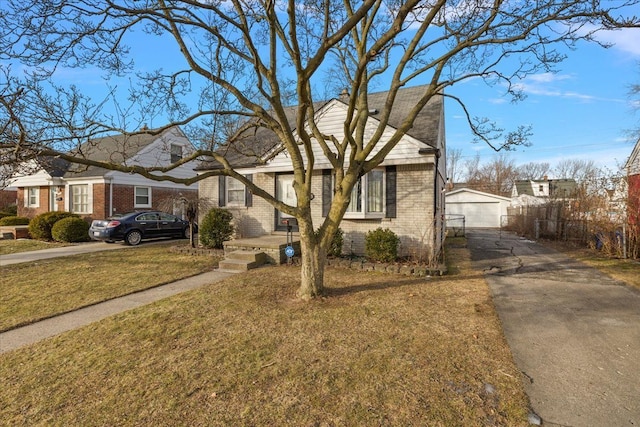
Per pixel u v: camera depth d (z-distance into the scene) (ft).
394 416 8.70
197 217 44.14
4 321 16.35
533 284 22.35
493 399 9.41
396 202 32.45
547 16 16.53
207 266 29.30
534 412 8.84
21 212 69.92
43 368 11.66
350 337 13.61
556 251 38.65
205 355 12.25
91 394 9.98
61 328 15.49
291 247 29.01
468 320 15.51
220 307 17.62
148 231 46.83
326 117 34.73
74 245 45.06
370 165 19.19
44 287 22.67
